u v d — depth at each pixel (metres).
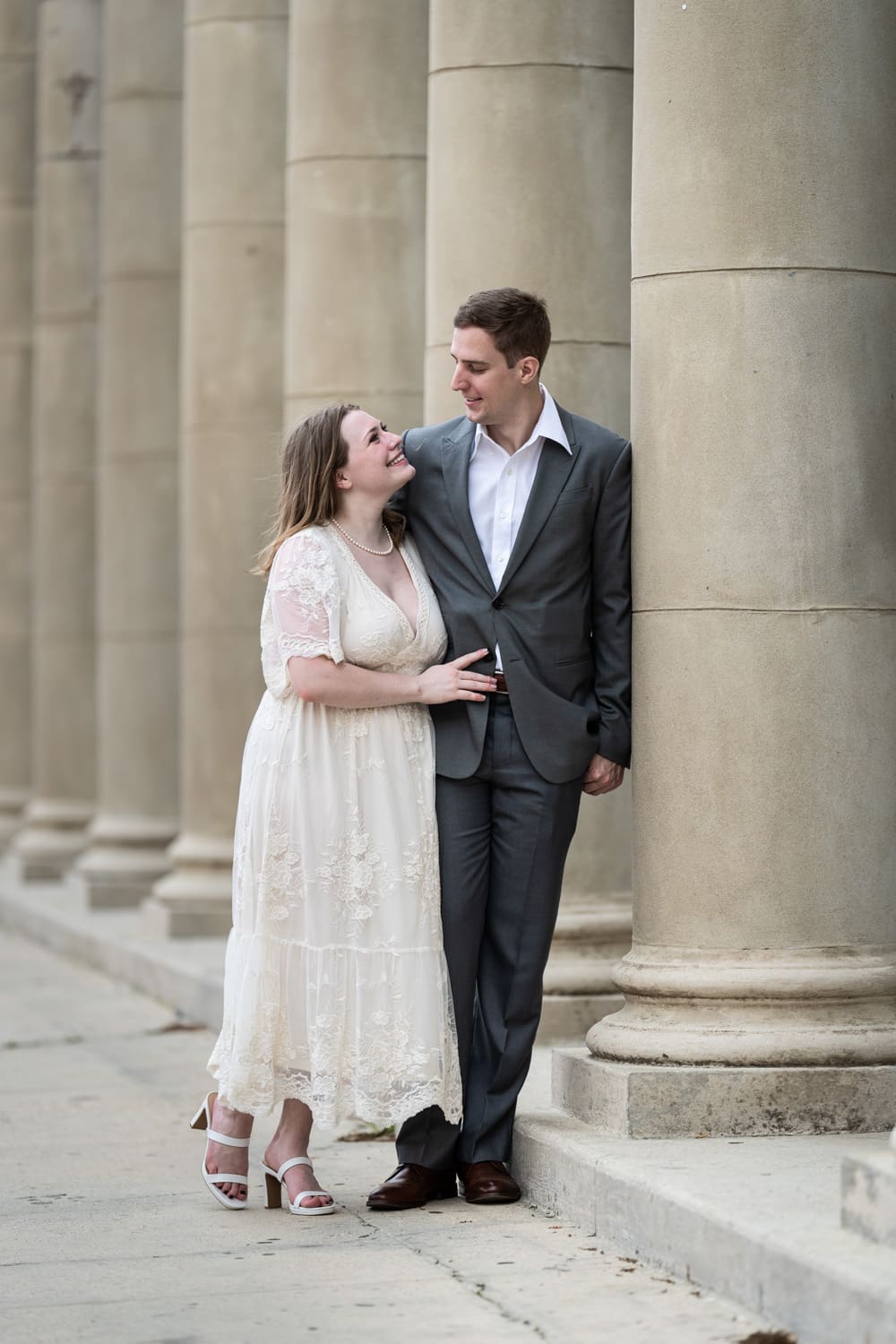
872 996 6.82
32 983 14.69
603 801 9.39
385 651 6.83
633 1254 6.17
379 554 6.97
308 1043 6.79
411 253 12.03
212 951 13.75
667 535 6.89
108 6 17.45
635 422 7.03
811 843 6.81
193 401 14.74
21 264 22.25
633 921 7.21
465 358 6.76
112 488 17.39
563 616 6.93
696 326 6.83
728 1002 6.82
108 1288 6.04
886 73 6.94
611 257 9.25
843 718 6.82
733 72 6.80
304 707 6.84
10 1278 6.21
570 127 9.17
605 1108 6.89
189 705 14.80
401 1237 6.56
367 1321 5.61
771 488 6.79
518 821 6.91
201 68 14.75
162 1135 8.73
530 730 6.86
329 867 6.78
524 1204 6.96
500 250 9.13
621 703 7.05
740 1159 6.34
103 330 17.58
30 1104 9.62
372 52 12.00
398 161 12.02
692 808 6.88
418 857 6.83
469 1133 7.04
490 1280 5.97
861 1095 6.71
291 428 7.01
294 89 12.35
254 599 14.55
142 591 17.27
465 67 9.21
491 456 6.99
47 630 20.09
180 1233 6.76
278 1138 7.10
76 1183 7.71
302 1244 6.54
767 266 6.79
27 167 22.22
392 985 6.78
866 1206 5.37
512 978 7.00
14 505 22.36
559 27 9.17
